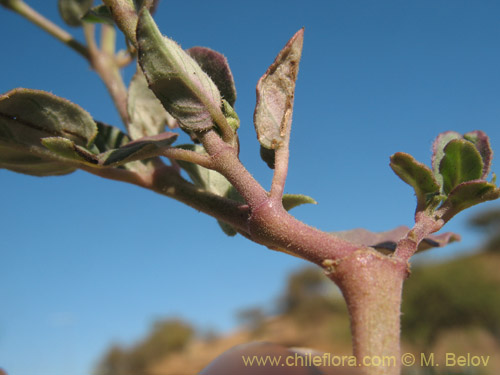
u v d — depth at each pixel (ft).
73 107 0.30
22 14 0.56
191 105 0.25
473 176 0.28
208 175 0.33
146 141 0.27
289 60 0.27
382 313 0.21
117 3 0.26
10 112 0.30
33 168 0.33
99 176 0.32
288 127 0.26
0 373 0.26
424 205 0.26
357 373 0.20
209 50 0.31
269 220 0.24
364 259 0.22
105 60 0.54
